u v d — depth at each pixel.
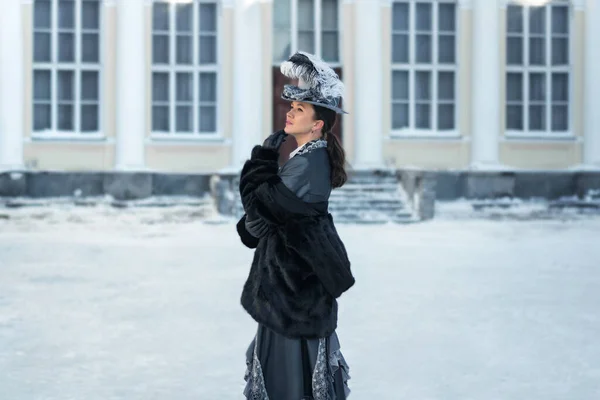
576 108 26.33
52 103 24.78
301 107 4.19
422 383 6.27
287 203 3.96
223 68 25.12
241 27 24.61
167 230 19.61
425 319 8.82
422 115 25.84
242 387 6.16
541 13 26.25
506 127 26.23
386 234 18.80
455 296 10.32
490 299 10.12
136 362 6.95
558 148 26.12
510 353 7.30
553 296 10.41
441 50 25.86
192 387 6.16
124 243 16.70
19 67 24.28
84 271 12.56
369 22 24.84
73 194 23.67
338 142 4.23
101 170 23.88
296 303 3.98
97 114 24.95
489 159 25.27
